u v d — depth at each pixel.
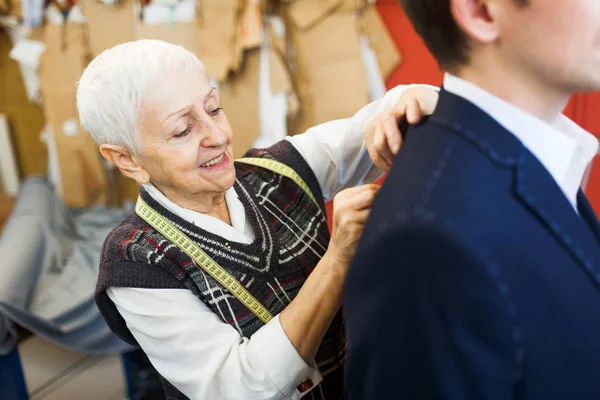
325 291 0.71
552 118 0.50
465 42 0.47
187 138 0.76
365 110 0.95
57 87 2.30
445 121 0.47
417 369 0.42
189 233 0.80
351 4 1.88
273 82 1.95
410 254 0.40
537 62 0.44
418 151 0.47
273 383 0.72
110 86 0.73
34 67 2.35
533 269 0.42
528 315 0.41
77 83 0.83
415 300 0.41
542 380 0.43
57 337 1.78
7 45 2.49
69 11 2.21
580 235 0.45
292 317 0.73
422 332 0.41
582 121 1.93
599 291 0.45
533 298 0.42
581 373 0.44
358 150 0.95
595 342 0.44
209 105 0.78
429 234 0.39
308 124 2.04
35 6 2.19
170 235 0.80
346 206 0.65
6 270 1.81
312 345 0.73
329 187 1.00
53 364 2.25
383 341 0.44
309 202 0.92
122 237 0.81
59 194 2.53
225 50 1.94
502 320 0.39
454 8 0.45
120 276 0.77
